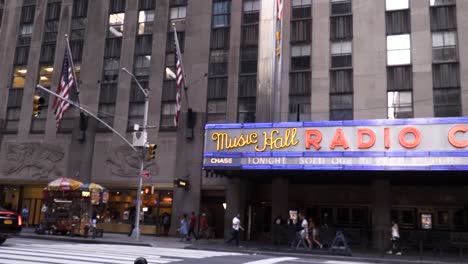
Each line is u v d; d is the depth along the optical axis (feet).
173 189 102.12
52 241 76.54
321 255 67.10
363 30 97.60
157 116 107.34
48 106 117.60
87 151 110.52
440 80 91.09
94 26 118.32
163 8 113.19
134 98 110.52
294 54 100.99
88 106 113.19
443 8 94.12
